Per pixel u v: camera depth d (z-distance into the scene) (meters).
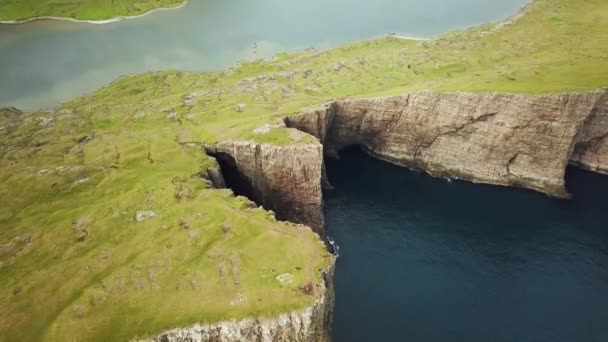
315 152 115.19
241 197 106.31
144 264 88.25
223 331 77.31
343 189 133.12
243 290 81.25
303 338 78.69
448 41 180.50
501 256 108.94
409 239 115.19
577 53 157.25
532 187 129.75
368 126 143.62
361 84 155.38
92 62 191.88
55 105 162.75
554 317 94.69
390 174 139.38
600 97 124.56
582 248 109.69
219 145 124.94
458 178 136.38
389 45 185.88
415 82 151.00
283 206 122.81
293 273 83.81
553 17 188.50
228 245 91.12
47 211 104.69
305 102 142.75
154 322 77.56
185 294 81.75
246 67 179.00
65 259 91.56
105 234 96.69
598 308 96.00
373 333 92.69
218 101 150.75
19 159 125.00
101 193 109.62
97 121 145.38
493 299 99.00
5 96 169.25
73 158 123.56
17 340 76.88
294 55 186.25
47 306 82.06
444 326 93.81
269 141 119.50
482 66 158.50
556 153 125.81
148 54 196.38
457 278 104.19
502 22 192.75
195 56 192.88
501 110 128.38
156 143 128.25
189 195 106.38
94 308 80.62
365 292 101.56
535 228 116.19
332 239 116.06
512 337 91.31
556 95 122.81
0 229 100.25
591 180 131.38
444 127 135.25
